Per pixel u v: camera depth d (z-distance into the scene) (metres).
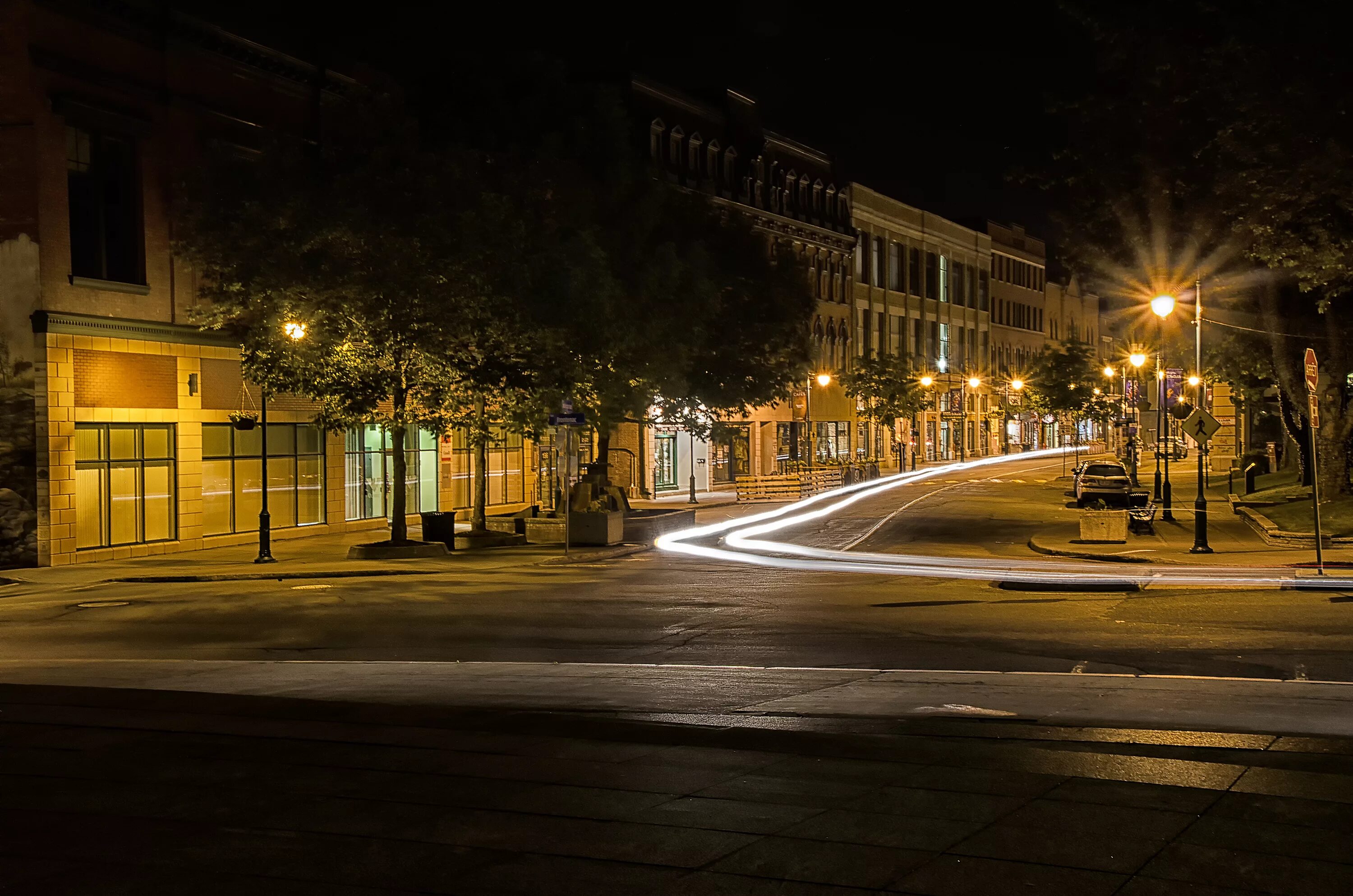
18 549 27.80
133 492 30.64
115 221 30.58
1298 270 27.08
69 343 28.61
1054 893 5.82
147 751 9.12
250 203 27.97
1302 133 23.89
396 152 29.33
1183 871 6.08
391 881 6.18
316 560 29.55
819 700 11.39
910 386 77.75
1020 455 110.75
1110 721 9.99
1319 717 10.06
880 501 51.12
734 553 31.45
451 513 32.41
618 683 12.70
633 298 33.31
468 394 30.55
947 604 19.78
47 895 6.02
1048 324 120.88
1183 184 29.17
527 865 6.39
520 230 28.53
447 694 11.95
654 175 38.47
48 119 28.31
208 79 33.12
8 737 9.66
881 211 84.31
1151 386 70.00
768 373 43.22
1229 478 57.59
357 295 27.41
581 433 40.78
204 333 32.72
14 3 27.80
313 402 37.03
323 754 8.98
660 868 6.30
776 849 6.57
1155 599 19.83
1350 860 6.20
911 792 7.66
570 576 25.66
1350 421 35.00
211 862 6.50
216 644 16.77
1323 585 20.83
